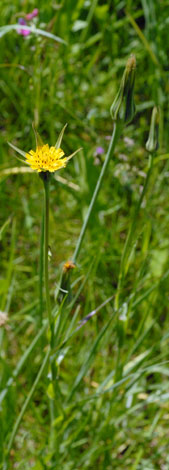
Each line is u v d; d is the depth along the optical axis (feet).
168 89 3.06
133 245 1.80
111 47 3.43
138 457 2.06
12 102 3.14
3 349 2.39
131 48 3.35
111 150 1.60
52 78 2.89
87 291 2.37
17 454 2.08
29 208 2.75
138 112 3.16
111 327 2.31
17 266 2.61
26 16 2.79
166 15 3.35
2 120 3.12
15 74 3.09
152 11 3.17
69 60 3.23
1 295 2.25
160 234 2.64
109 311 2.51
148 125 3.14
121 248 2.62
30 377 2.26
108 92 3.25
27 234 2.73
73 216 2.79
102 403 2.15
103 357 2.42
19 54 3.08
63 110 3.03
